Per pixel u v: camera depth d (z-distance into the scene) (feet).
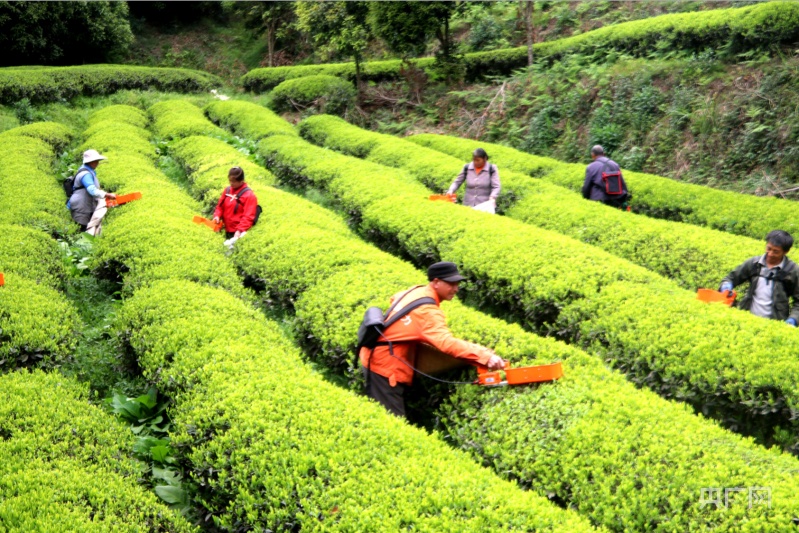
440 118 77.51
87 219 35.78
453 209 35.40
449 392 18.90
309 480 14.24
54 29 93.40
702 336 20.90
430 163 51.26
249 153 59.77
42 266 27.48
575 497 14.87
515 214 40.09
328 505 13.52
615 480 14.78
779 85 51.47
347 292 24.45
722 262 29.37
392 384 17.65
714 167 51.96
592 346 22.99
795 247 33.71
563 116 65.36
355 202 40.57
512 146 67.56
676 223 34.53
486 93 76.13
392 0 78.18
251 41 127.75
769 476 14.11
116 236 31.19
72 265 31.01
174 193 40.37
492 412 17.60
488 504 13.37
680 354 20.62
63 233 34.17
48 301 23.81
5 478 14.28
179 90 95.04
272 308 27.84
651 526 13.87
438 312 17.49
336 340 21.72
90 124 69.82
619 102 60.95
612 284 25.20
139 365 21.49
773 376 18.53
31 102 73.51
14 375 19.24
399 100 81.82
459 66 80.89
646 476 14.62
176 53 121.70
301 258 28.35
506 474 16.06
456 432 17.99
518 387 18.25
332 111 80.48
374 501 13.46
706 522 13.39
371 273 26.27
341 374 22.21
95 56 106.83
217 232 33.63
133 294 25.95
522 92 71.67
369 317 17.80
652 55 63.67
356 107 82.33
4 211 34.24
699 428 16.21
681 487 14.16
